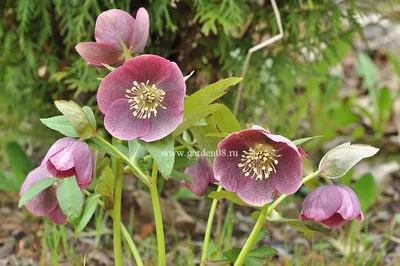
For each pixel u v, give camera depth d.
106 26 0.61
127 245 0.87
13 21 0.93
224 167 0.57
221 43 0.90
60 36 0.94
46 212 0.65
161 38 0.93
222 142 0.56
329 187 0.58
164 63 0.56
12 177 0.93
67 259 0.86
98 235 0.88
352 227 0.92
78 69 0.92
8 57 0.95
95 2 0.86
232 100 0.94
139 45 0.62
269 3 0.92
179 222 0.95
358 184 0.95
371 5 0.94
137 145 0.61
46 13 0.88
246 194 0.57
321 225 0.60
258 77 0.95
